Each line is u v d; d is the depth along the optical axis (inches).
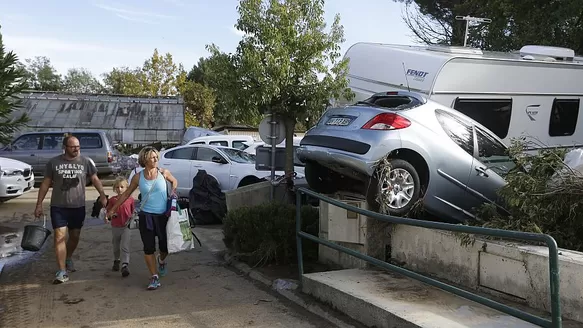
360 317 202.8
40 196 265.4
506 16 685.3
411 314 185.0
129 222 279.9
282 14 346.9
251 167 505.7
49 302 234.2
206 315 218.5
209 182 458.9
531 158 244.4
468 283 216.8
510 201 230.4
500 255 203.5
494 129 396.5
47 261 310.8
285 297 243.4
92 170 281.7
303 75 355.3
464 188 268.1
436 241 233.0
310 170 291.0
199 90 1924.2
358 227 259.8
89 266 300.0
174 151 546.3
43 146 722.8
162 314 219.6
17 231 410.0
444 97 367.6
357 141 249.8
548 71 423.5
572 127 442.9
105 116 1285.7
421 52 386.6
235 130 1326.3
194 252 338.6
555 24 616.4
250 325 207.0
